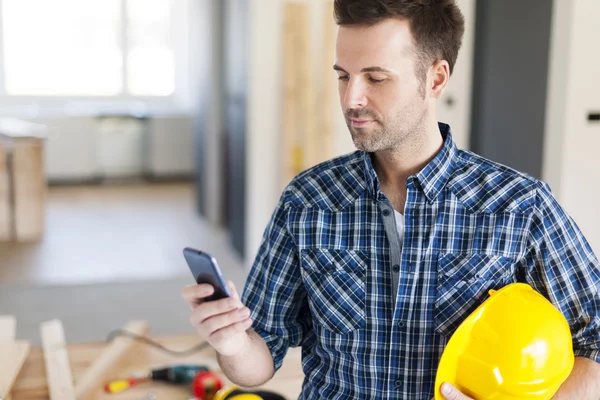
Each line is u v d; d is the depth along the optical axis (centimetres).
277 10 417
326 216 122
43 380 192
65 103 809
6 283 449
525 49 404
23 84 792
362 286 119
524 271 119
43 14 783
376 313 118
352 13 107
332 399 122
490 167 120
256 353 123
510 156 415
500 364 114
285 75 419
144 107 831
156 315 399
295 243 124
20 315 396
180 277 465
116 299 423
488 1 399
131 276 466
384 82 109
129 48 820
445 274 116
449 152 119
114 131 795
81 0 793
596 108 388
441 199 118
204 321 109
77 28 798
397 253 119
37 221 557
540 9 397
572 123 386
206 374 184
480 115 412
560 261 116
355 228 121
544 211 116
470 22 414
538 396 115
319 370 125
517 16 400
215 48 587
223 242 545
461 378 117
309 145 428
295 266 126
